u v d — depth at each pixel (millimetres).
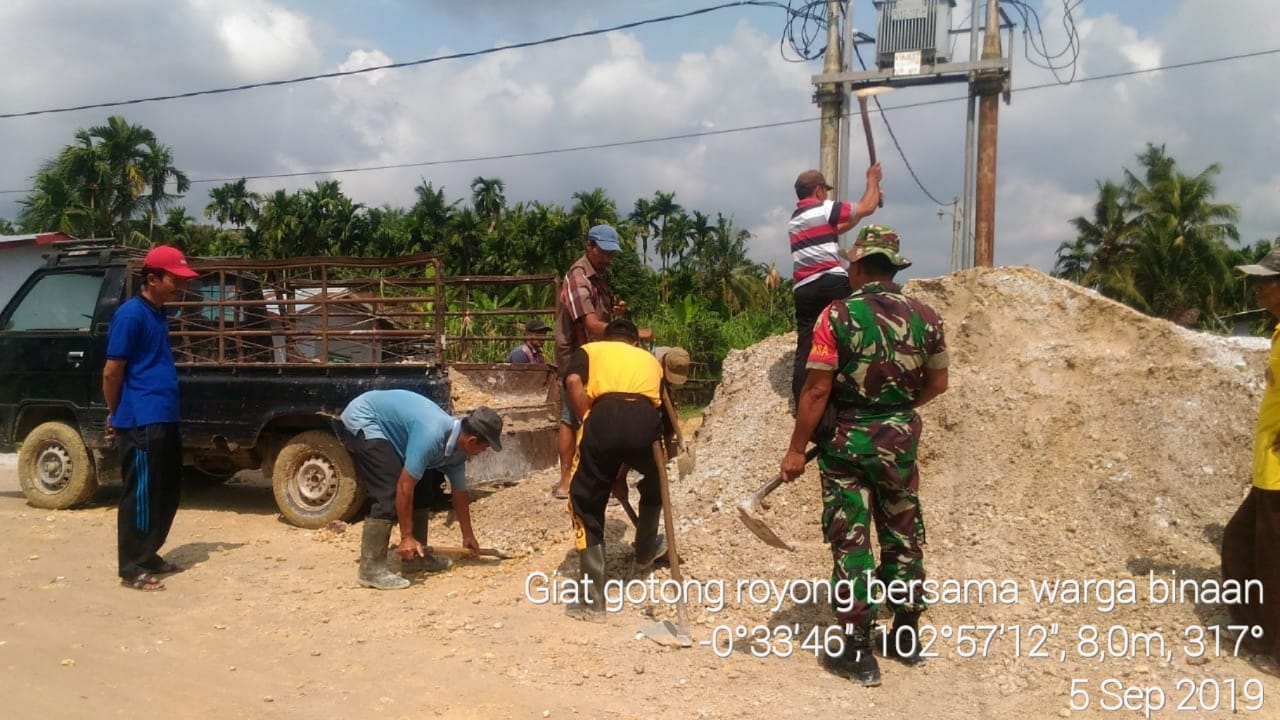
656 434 4844
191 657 4363
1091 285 43812
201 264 7457
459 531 6512
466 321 8414
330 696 3908
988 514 5254
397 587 5461
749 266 52156
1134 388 5828
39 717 3621
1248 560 4289
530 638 4609
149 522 5566
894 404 4098
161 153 37844
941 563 4953
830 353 4062
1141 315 6328
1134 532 4984
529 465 7543
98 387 7621
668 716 3734
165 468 5652
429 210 49312
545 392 8414
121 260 7828
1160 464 5344
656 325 22422
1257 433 4242
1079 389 5938
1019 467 5512
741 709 3799
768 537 4348
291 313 7910
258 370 7355
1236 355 6051
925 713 3768
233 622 4891
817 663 4277
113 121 37219
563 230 46594
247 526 7203
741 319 23188
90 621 4875
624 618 4895
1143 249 42031
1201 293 41156
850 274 4336
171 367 5785
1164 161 43094
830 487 4156
